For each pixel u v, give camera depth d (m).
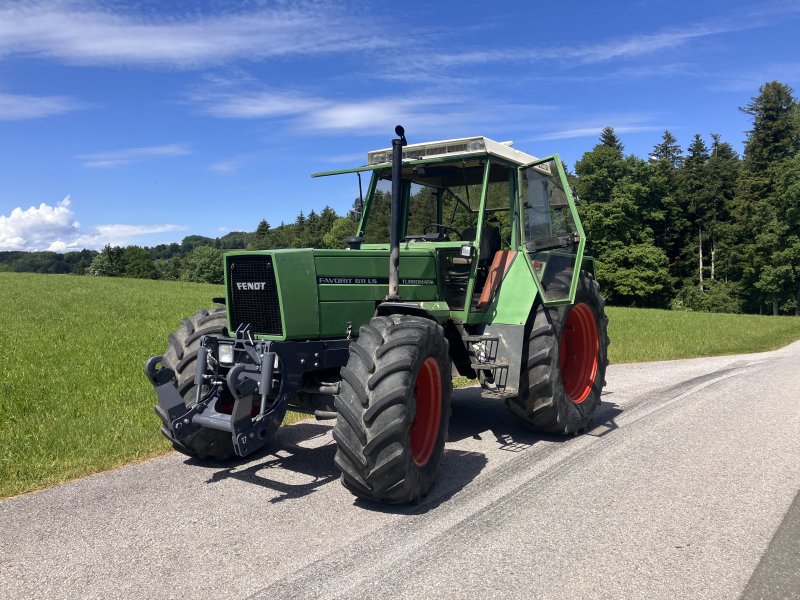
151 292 32.81
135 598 2.94
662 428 6.36
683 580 3.15
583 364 6.50
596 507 4.14
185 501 4.21
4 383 7.54
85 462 4.90
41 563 3.29
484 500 4.27
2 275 47.56
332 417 4.45
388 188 6.27
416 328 4.22
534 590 3.04
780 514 4.03
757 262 50.50
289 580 3.12
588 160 55.56
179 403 4.51
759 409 7.27
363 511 4.06
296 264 4.57
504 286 5.77
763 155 60.28
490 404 7.61
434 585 3.08
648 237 54.41
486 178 5.58
